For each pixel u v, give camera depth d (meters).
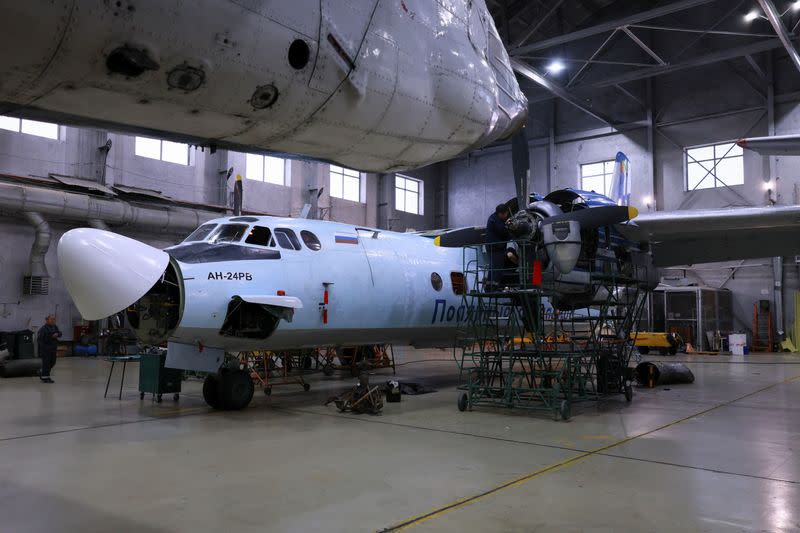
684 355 21.56
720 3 24.11
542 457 5.84
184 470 5.34
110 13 2.13
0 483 4.92
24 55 2.13
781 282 23.62
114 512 4.18
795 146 9.99
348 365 14.84
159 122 2.78
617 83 22.89
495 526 3.89
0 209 16.84
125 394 10.55
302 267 9.16
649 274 11.38
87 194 18.55
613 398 10.15
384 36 3.02
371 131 3.23
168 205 20.72
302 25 2.63
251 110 2.76
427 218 32.09
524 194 9.02
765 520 4.00
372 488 4.76
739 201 23.97
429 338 11.70
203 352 8.41
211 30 2.37
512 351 8.92
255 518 4.04
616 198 13.88
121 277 6.76
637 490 4.70
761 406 9.21
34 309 18.47
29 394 10.54
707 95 24.84
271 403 9.62
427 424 7.72
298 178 25.48
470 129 3.73
